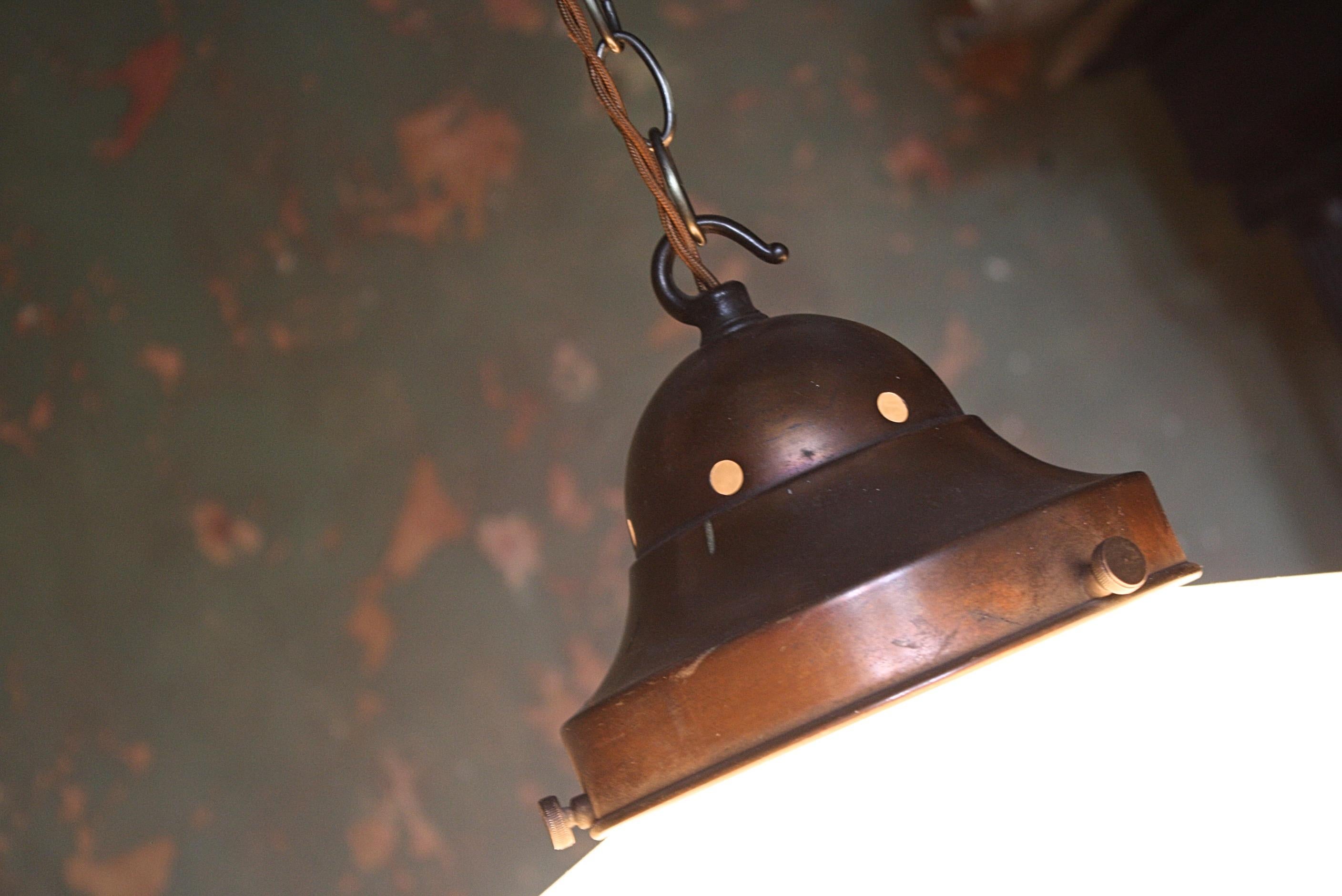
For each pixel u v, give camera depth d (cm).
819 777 36
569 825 36
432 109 140
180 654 124
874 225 144
